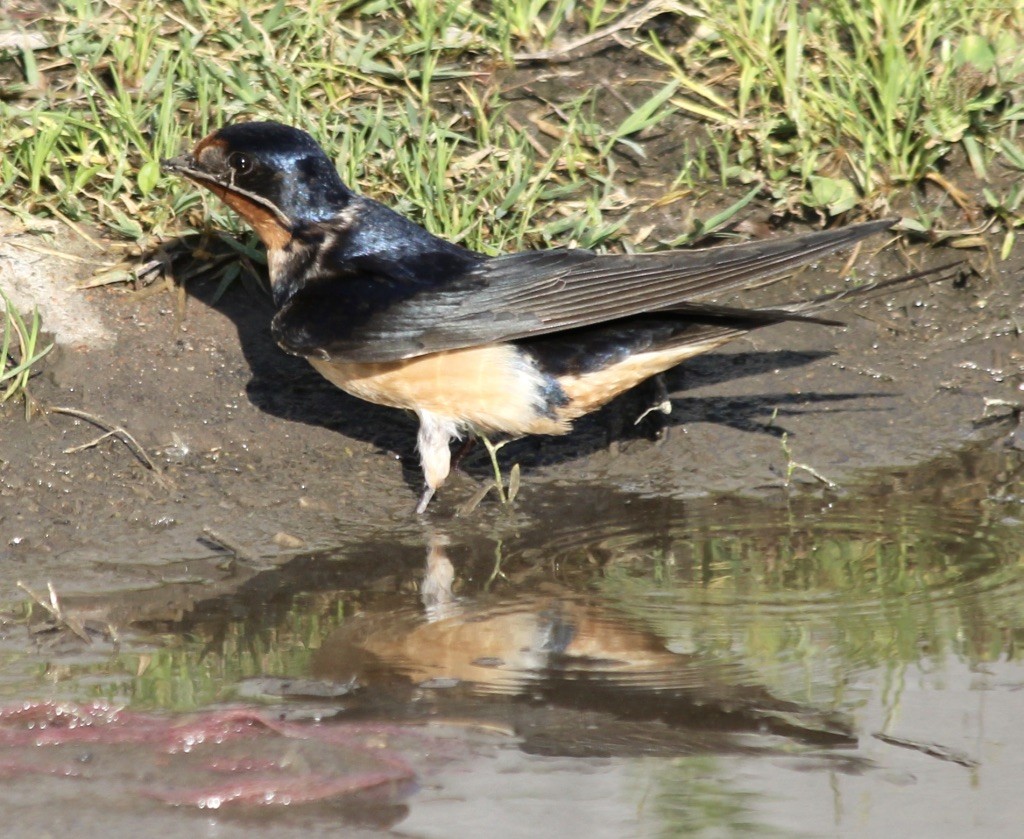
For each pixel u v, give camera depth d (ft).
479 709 26.22
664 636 28.76
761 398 38.86
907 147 41.91
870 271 41.55
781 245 33.14
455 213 39.93
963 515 34.12
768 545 32.86
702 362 39.93
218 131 35.86
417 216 40.27
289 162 35.45
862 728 25.45
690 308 34.35
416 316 34.01
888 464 36.68
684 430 37.91
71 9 43.50
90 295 38.88
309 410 37.60
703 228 40.55
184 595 30.50
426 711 26.20
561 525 34.06
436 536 33.42
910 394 38.93
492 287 34.24
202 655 28.04
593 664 27.68
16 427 35.68
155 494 34.35
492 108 42.88
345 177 40.24
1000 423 38.04
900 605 29.81
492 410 34.60
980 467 36.40
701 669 27.48
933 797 23.59
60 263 39.27
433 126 41.60
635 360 34.45
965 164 42.50
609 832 22.68
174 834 22.95
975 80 41.86
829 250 32.63
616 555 32.50
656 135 43.04
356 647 28.43
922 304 40.91
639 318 34.42
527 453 37.50
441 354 34.06
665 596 30.50
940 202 42.01
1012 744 24.95
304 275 35.94
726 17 44.06
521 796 23.70
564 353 34.32
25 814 23.35
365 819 23.09
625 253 37.11
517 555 32.55
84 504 33.81
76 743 25.03
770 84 43.09
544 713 26.08
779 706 26.22
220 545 32.68
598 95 43.60
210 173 35.73
